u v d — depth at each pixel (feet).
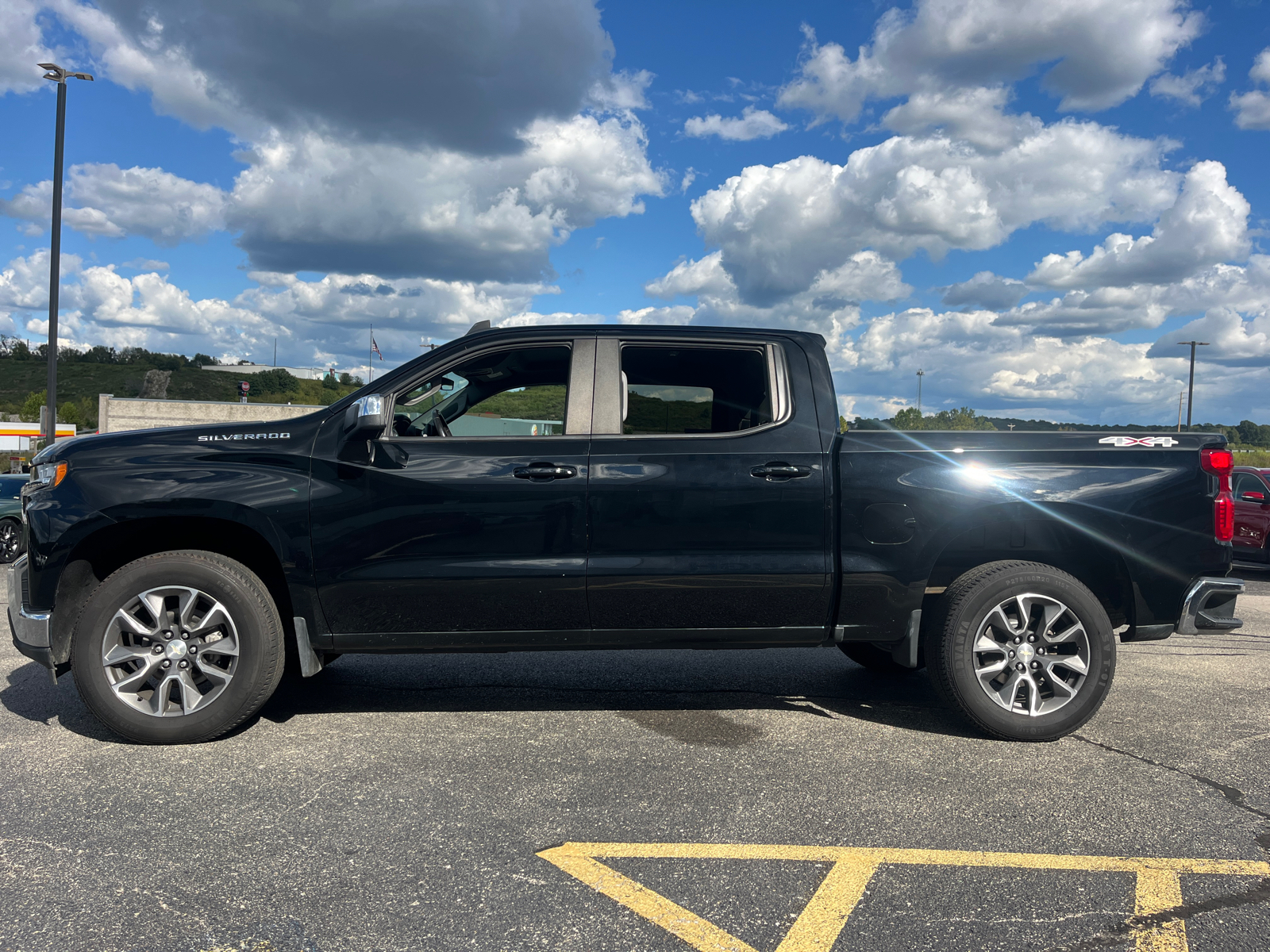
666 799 10.90
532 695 15.81
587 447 13.20
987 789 11.31
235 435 13.24
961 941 7.63
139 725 12.65
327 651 13.34
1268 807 10.74
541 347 13.74
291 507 12.76
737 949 7.51
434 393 13.83
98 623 12.50
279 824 10.03
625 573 12.97
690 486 13.10
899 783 11.51
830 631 13.60
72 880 8.66
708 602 13.23
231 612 12.76
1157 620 13.69
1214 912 8.14
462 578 12.87
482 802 10.76
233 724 12.84
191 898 8.32
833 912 8.13
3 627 21.34
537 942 7.58
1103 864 9.14
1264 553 40.14
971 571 13.65
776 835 9.83
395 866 9.00
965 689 13.21
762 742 13.24
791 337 14.02
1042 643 13.38
